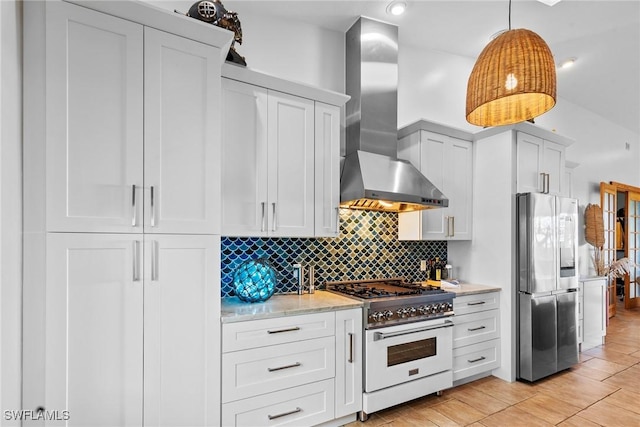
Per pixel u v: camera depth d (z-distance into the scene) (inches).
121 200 64.5
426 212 124.3
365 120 115.5
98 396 61.7
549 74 64.7
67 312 59.6
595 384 119.6
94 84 62.9
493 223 130.3
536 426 92.2
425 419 95.4
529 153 132.6
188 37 72.3
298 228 95.2
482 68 69.9
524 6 114.5
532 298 120.8
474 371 118.3
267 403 79.7
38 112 58.5
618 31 132.5
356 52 118.6
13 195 54.2
